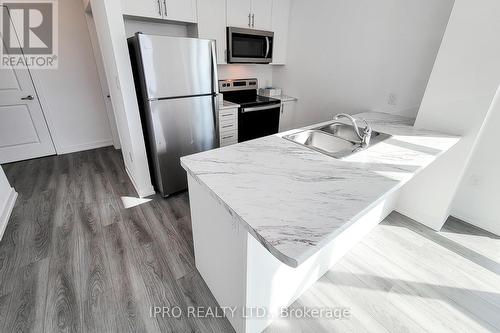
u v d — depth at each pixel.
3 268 1.61
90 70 3.43
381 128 1.84
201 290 1.48
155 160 2.37
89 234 1.93
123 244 1.83
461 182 1.97
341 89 2.76
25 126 3.18
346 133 1.92
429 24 1.93
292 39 3.19
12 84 2.98
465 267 1.66
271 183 1.00
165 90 2.10
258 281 1.07
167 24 2.70
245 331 1.15
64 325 1.28
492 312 1.38
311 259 1.39
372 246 1.83
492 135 1.83
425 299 1.44
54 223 2.05
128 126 2.17
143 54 1.90
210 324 1.30
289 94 3.49
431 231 1.99
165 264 1.66
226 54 2.81
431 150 1.38
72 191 2.55
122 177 2.86
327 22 2.70
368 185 0.99
